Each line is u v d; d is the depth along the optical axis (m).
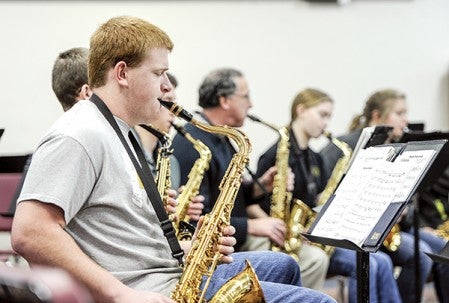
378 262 4.01
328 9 6.37
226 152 3.72
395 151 2.50
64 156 2.00
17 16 5.10
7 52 5.07
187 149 3.57
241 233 3.65
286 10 6.21
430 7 6.74
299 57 6.27
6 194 3.33
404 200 2.33
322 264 4.02
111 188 2.09
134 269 2.12
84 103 2.19
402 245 4.49
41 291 1.11
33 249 1.94
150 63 2.21
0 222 3.34
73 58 2.67
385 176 2.45
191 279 2.22
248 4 6.05
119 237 2.11
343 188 2.56
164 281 2.15
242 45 6.04
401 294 4.47
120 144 2.15
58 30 5.23
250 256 2.61
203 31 5.88
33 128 5.13
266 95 6.14
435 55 6.77
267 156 4.25
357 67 6.50
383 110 4.92
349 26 6.46
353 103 6.48
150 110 2.23
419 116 6.75
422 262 4.48
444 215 5.00
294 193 4.27
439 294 4.59
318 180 4.51
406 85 6.69
